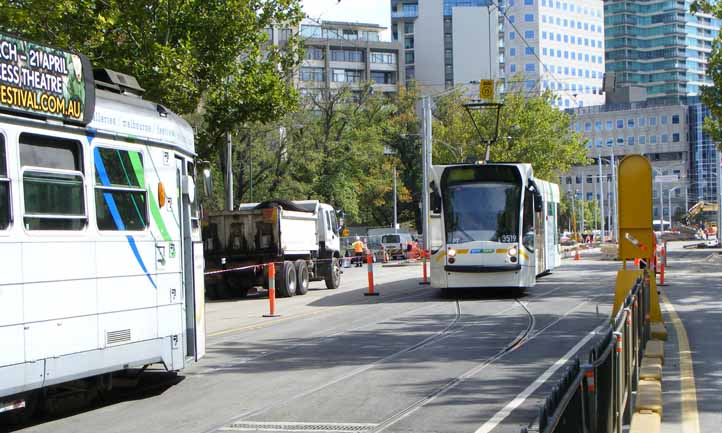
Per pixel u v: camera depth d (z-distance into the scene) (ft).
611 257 167.43
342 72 390.21
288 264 90.22
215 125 87.15
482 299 75.92
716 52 138.92
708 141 426.10
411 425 27.12
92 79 30.66
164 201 34.65
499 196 75.31
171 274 34.78
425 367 38.81
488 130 222.69
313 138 192.44
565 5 503.20
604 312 62.08
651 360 37.78
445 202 75.66
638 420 26.25
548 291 83.92
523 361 39.68
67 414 31.01
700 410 29.32
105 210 30.89
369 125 238.27
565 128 229.86
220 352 47.01
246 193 181.47
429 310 67.00
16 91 26.68
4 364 25.79
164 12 75.10
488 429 26.20
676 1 591.37
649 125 437.58
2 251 25.98
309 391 33.81
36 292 27.20
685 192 425.28
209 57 81.35
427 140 146.72
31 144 27.55
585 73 514.68
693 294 78.18
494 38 458.91
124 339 31.42
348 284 111.55
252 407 30.99
